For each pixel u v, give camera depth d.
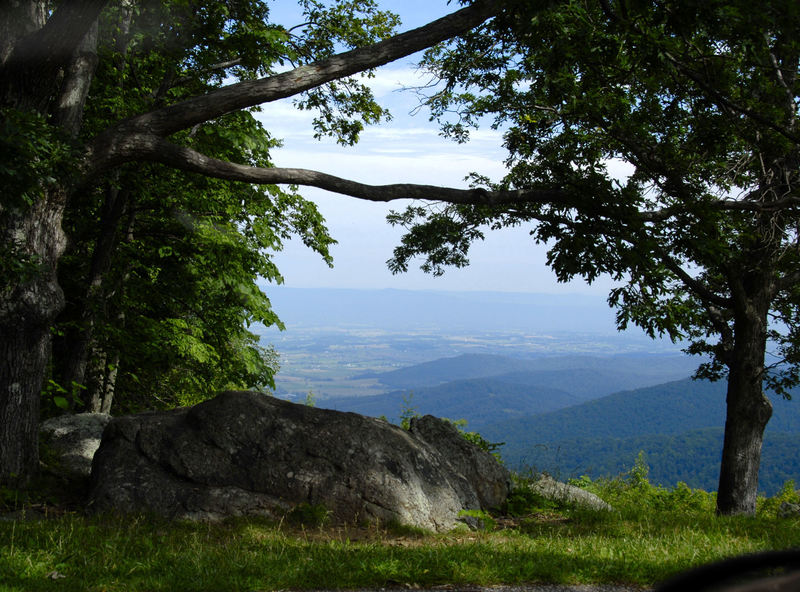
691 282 13.60
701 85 11.47
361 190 10.48
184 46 15.66
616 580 6.27
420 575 6.12
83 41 10.34
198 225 20.16
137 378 23.05
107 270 18.53
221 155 18.56
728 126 12.51
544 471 13.72
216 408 10.13
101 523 8.27
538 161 13.73
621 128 12.57
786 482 17.67
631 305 11.98
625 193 11.70
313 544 7.53
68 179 8.70
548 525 9.88
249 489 9.42
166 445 9.78
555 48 10.48
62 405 12.24
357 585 5.93
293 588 5.81
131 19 15.22
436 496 9.85
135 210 19.55
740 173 13.46
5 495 9.07
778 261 13.88
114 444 9.95
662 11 9.20
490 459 11.94
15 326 9.56
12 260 8.07
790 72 13.45
